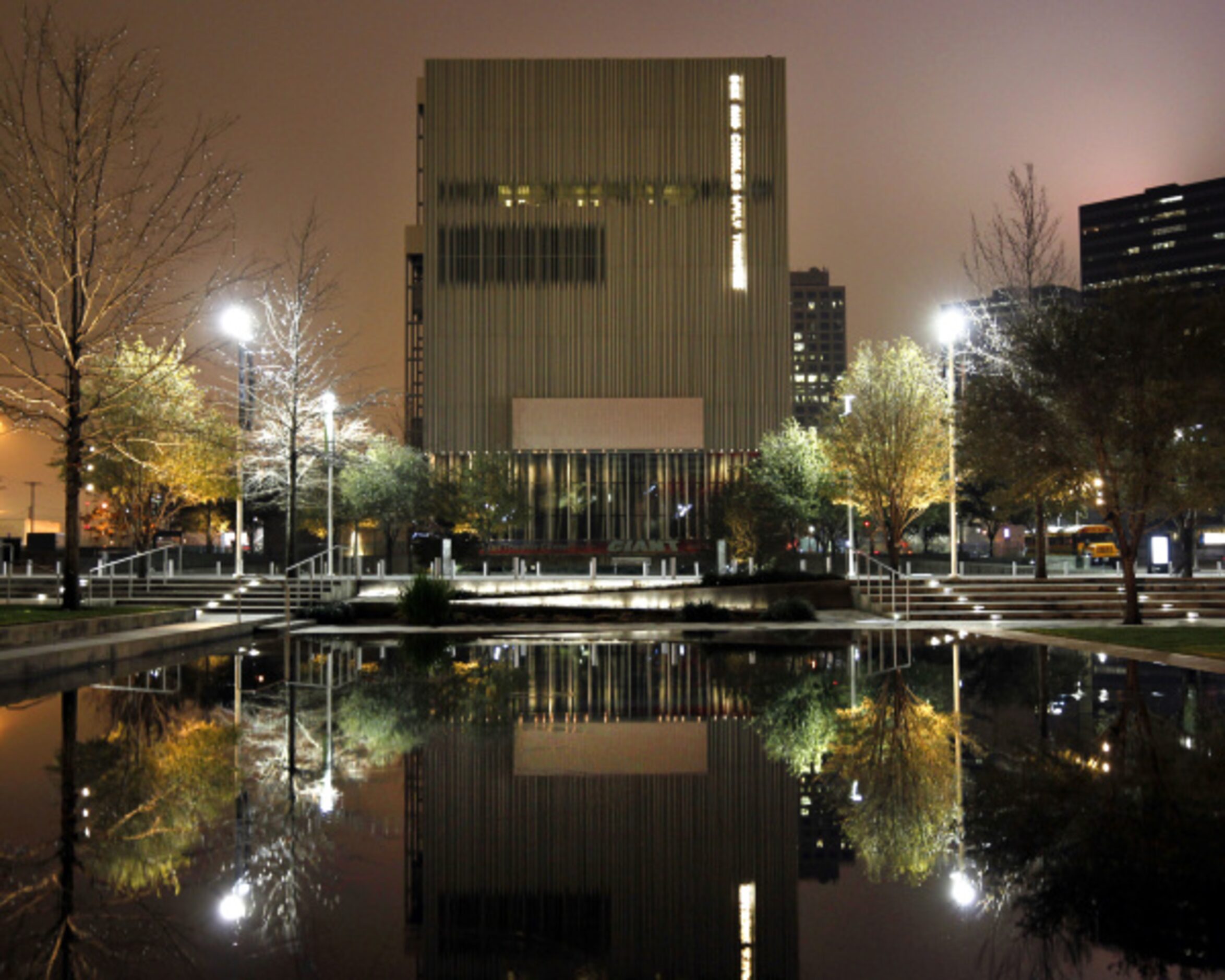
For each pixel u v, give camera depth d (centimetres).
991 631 2369
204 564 4325
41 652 1593
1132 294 2184
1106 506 2389
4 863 580
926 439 3703
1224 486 2200
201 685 1432
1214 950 451
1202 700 1224
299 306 3309
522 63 7681
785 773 817
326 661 1773
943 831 644
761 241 7644
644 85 7681
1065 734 995
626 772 824
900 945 460
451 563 3909
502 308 7581
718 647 2016
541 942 464
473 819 676
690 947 457
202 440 3316
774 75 7725
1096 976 422
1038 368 2308
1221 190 16300
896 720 1088
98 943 459
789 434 5900
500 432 7519
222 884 544
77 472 2225
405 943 462
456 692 1337
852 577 3152
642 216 7638
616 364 7556
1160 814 682
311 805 712
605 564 4862
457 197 7625
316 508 5197
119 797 736
